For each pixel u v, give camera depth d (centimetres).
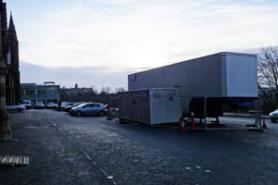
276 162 1095
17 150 1395
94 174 946
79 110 4188
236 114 3959
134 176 914
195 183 833
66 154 1286
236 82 2084
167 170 984
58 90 11588
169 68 2633
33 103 9394
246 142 1605
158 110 2495
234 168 1004
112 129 2348
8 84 7262
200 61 2248
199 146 1475
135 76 3322
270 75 6256
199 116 2442
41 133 2081
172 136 1886
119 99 3122
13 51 7850
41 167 1049
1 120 1742
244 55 2111
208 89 2178
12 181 879
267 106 4466
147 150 1366
